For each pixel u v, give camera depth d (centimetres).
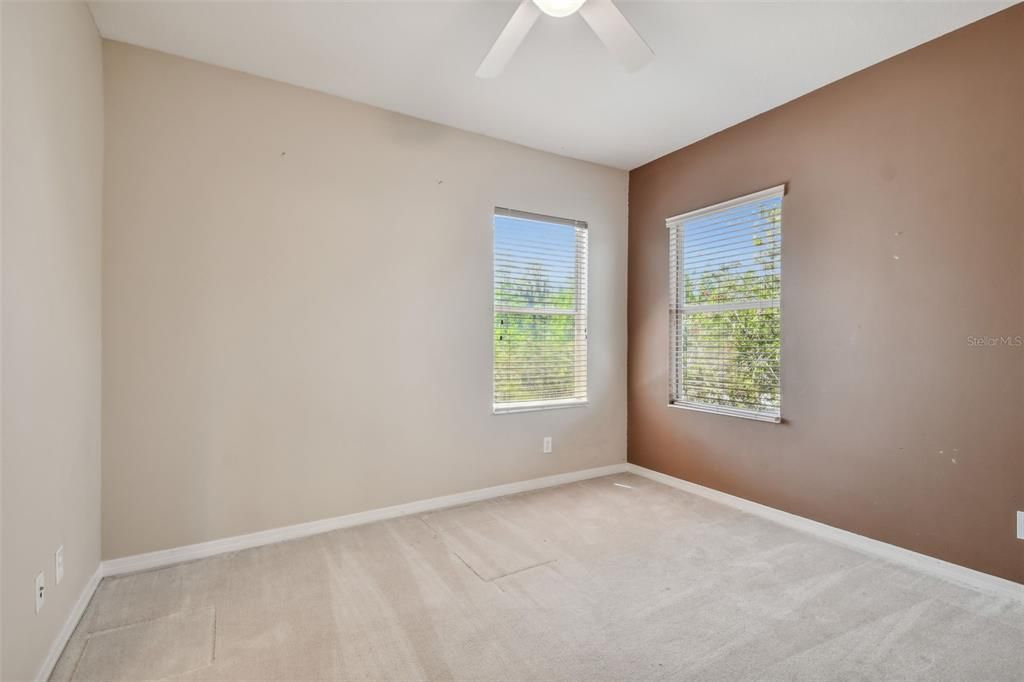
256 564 246
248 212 268
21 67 151
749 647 180
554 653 176
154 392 245
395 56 252
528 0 176
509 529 291
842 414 275
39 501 160
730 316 342
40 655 159
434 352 327
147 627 191
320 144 288
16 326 145
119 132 238
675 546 268
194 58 253
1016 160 215
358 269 300
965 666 169
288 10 215
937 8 215
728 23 224
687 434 369
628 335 423
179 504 251
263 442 272
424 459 324
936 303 239
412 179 319
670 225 380
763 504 315
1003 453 218
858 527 267
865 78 265
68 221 190
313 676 164
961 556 230
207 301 257
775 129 309
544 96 293
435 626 192
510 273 363
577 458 395
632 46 194
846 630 190
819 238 286
